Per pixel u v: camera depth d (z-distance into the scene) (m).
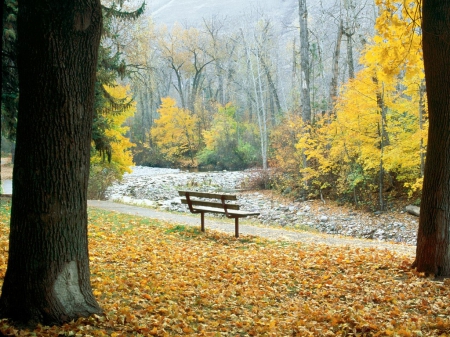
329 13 29.17
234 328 5.14
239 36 59.09
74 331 4.22
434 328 5.12
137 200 26.22
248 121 53.34
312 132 25.48
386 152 20.66
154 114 75.12
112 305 5.23
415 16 8.88
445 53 7.32
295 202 26.55
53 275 4.46
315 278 7.68
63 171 4.51
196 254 9.05
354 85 20.58
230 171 45.44
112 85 20.05
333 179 25.95
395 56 9.51
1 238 8.62
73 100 4.54
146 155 58.81
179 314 5.28
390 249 10.73
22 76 4.47
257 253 9.53
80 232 4.68
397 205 21.70
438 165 7.57
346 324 5.17
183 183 35.91
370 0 29.09
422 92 18.20
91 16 4.59
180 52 67.00
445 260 7.50
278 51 67.56
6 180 35.81
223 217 20.56
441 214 7.55
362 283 7.25
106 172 23.92
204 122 55.62
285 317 5.70
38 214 4.42
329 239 12.09
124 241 9.77
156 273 7.21
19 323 4.30
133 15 19.80
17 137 4.52
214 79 75.94
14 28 14.46
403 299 6.31
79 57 4.55
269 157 37.88
